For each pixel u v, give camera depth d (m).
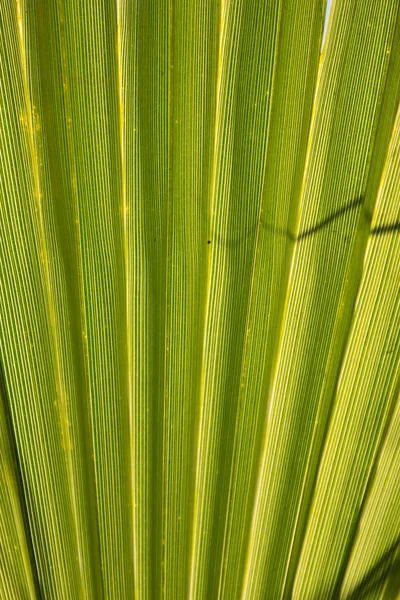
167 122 0.41
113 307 0.42
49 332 0.42
